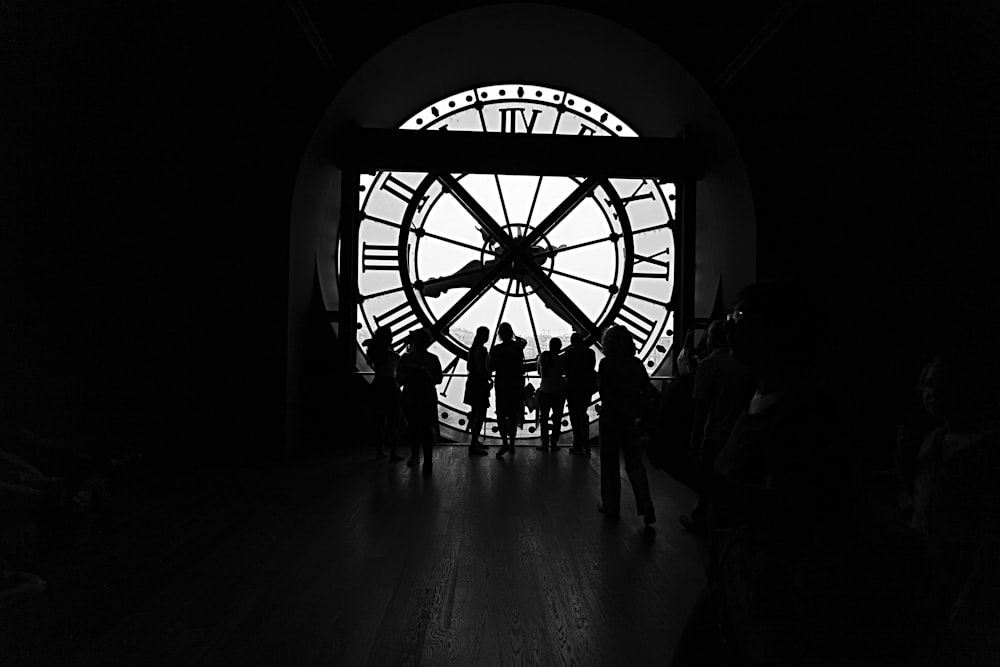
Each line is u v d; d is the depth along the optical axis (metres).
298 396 8.51
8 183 7.79
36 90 7.66
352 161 9.27
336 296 10.04
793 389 1.69
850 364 1.72
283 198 7.97
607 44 8.82
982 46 7.18
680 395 1.72
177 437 7.89
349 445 9.46
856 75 7.71
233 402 7.95
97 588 3.76
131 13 7.46
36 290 7.83
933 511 1.97
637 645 3.11
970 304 7.69
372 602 3.59
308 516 5.44
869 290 7.80
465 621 3.35
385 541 4.75
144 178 7.92
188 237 7.94
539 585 3.90
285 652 2.98
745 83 7.97
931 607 1.56
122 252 7.92
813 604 1.55
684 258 9.65
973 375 2.05
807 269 7.86
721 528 1.80
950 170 7.71
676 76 8.45
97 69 7.68
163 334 7.92
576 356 9.11
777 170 7.93
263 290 7.97
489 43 9.33
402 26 8.15
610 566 4.27
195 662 2.88
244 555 4.39
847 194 7.85
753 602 1.60
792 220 7.90
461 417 11.13
